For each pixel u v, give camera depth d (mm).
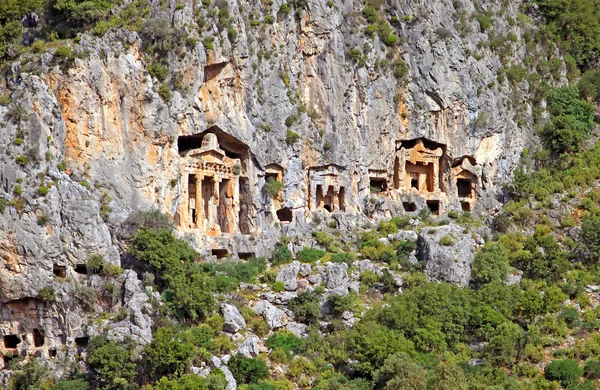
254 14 182125
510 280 181375
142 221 159875
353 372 154375
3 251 151875
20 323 153375
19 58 161375
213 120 172625
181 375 143625
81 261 154500
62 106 159625
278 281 169000
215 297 160625
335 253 179500
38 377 146125
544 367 159625
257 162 178875
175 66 168625
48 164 155625
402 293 170625
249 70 177250
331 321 164500
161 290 157625
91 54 161750
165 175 166375
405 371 147250
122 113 163375
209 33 172875
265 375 149125
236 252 174250
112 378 143125
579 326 170000
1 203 151750
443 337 162250
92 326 149750
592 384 155000
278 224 181000
